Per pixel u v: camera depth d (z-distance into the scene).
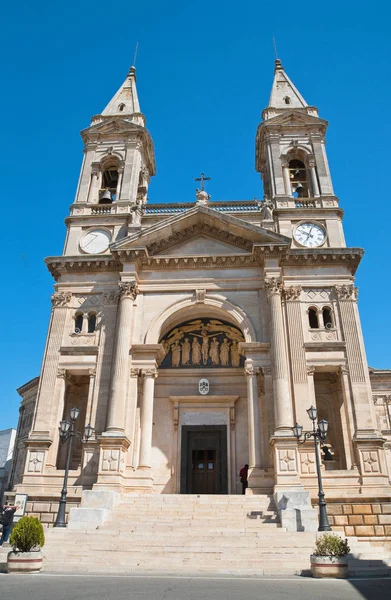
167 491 29.42
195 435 31.08
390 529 23.36
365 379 27.33
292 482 23.39
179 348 33.28
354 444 25.80
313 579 13.98
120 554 17.20
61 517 21.41
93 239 33.47
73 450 29.20
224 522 20.86
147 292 30.72
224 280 30.42
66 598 10.08
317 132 37.44
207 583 12.70
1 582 12.53
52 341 29.70
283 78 42.16
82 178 36.66
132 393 27.83
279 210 33.22
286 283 30.30
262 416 27.28
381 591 11.49
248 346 28.16
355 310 29.53
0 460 63.31
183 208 34.84
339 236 32.25
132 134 38.22
